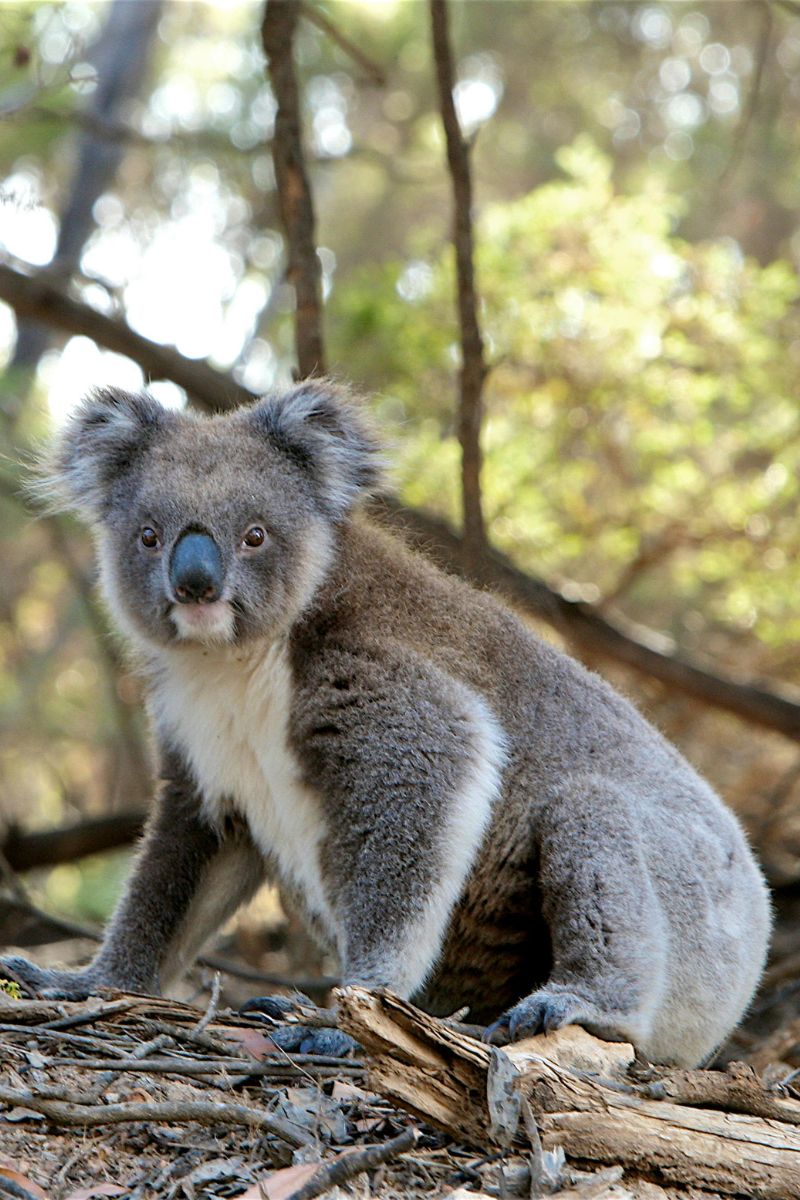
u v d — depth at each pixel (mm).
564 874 7488
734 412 17844
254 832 8234
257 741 7965
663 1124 5996
